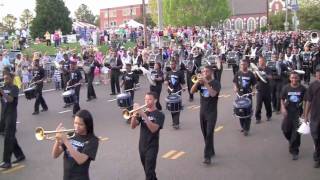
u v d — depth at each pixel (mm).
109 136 13797
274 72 16312
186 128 14641
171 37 42375
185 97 20984
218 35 51031
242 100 13289
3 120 11555
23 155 11375
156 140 8477
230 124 15117
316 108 10070
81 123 6285
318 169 10375
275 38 42312
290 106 10852
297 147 11094
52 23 58688
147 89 24188
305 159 11141
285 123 10977
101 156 11617
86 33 43906
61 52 28141
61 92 23828
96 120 16312
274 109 16719
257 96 15039
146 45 35656
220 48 34125
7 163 10703
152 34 43656
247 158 11320
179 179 9812
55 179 9977
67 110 18531
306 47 24422
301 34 45656
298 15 72875
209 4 81312
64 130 6492
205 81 10422
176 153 11789
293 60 22906
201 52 25266
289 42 38219
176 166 10719
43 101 18328
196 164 10867
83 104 19938
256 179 9766
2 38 41219
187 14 79688
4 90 10438
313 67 23312
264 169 10438
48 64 27328
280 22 90625
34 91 17156
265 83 14961
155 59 27266
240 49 34250
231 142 12867
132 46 40844
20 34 43438
